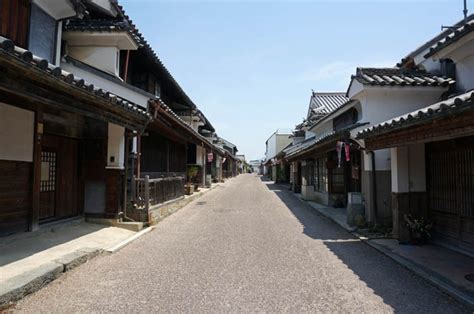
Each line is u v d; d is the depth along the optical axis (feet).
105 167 30.71
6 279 14.97
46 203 26.94
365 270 18.90
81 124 30.63
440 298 14.82
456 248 22.97
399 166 25.94
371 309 13.57
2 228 21.25
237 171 237.66
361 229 30.32
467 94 14.79
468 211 22.00
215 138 118.01
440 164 24.88
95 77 30.12
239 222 35.35
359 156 39.19
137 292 15.20
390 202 31.83
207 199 58.85
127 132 31.14
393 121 19.29
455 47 25.29
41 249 20.66
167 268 18.94
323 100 79.66
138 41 35.22
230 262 20.24
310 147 42.14
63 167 28.89
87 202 30.81
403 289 15.90
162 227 32.14
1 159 21.04
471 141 21.68
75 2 25.90
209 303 14.02
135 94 30.66
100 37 33.58
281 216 40.16
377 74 34.22
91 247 22.11
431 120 16.06
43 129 25.58
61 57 28.68
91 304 13.78
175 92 58.59
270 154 187.83
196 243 25.39
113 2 33.24
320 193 52.80
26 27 23.82
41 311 13.03
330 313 13.15
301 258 21.40
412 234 24.68
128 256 21.52
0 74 13.48
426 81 31.40
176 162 57.00
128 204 32.37
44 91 16.12
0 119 20.93
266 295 14.97
